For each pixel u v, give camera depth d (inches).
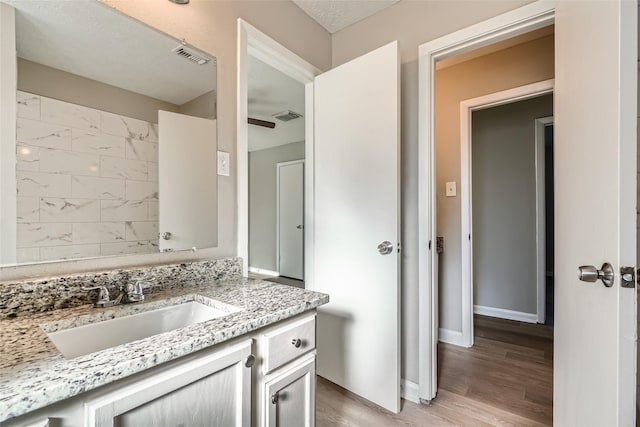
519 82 93.2
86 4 41.9
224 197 57.6
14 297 34.1
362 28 80.7
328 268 77.7
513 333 109.3
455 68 104.7
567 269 45.5
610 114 30.7
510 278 124.7
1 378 21.8
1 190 35.2
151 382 26.5
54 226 38.7
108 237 43.3
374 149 68.3
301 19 76.4
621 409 28.0
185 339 28.8
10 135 35.8
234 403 33.1
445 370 83.7
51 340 29.5
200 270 51.4
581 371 39.0
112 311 36.8
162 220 49.1
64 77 39.9
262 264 233.3
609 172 31.0
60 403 22.1
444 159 106.4
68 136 40.1
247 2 62.9
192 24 53.4
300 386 41.8
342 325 75.0
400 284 69.4
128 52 45.8
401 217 73.9
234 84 59.8
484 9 62.6
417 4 71.4
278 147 220.8
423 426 61.2
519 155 123.5
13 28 36.5
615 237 29.3
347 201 73.5
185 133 52.3
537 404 68.2
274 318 36.4
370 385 69.7
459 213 102.7
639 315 43.1
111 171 43.8
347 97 73.4
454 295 102.7
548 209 182.5
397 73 64.5
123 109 45.1
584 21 38.6
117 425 24.6
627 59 28.2
